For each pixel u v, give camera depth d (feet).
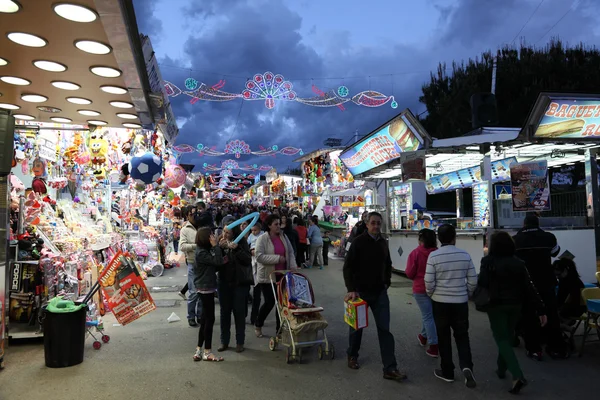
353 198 59.72
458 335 14.78
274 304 20.21
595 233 28.76
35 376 15.29
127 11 10.68
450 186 37.68
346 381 14.98
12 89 16.39
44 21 10.86
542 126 25.81
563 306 18.25
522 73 60.59
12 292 19.10
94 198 38.06
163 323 22.74
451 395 13.85
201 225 24.16
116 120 21.18
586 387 14.39
